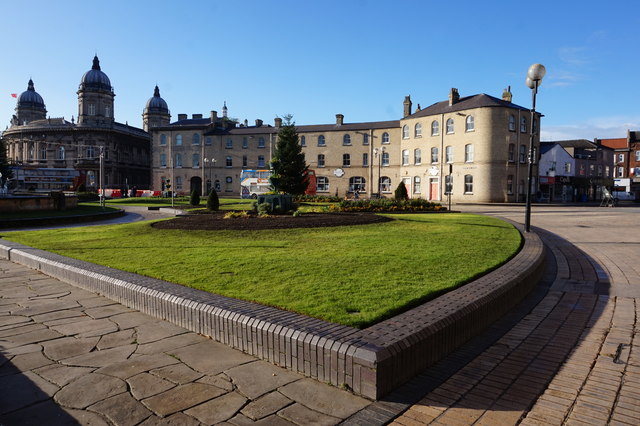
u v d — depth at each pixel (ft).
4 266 31.30
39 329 17.25
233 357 14.49
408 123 168.45
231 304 16.66
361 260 25.84
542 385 12.68
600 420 10.78
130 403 11.38
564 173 174.60
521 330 17.44
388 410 11.15
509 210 98.63
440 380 12.96
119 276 22.30
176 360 14.17
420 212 79.00
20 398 11.66
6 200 81.15
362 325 14.17
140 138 274.98
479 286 19.27
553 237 46.44
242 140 205.46
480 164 143.64
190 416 10.75
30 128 252.01
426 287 18.81
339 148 188.44
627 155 233.55
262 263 25.41
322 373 12.71
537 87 44.04
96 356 14.49
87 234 45.09
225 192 207.72
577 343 16.01
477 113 144.36
